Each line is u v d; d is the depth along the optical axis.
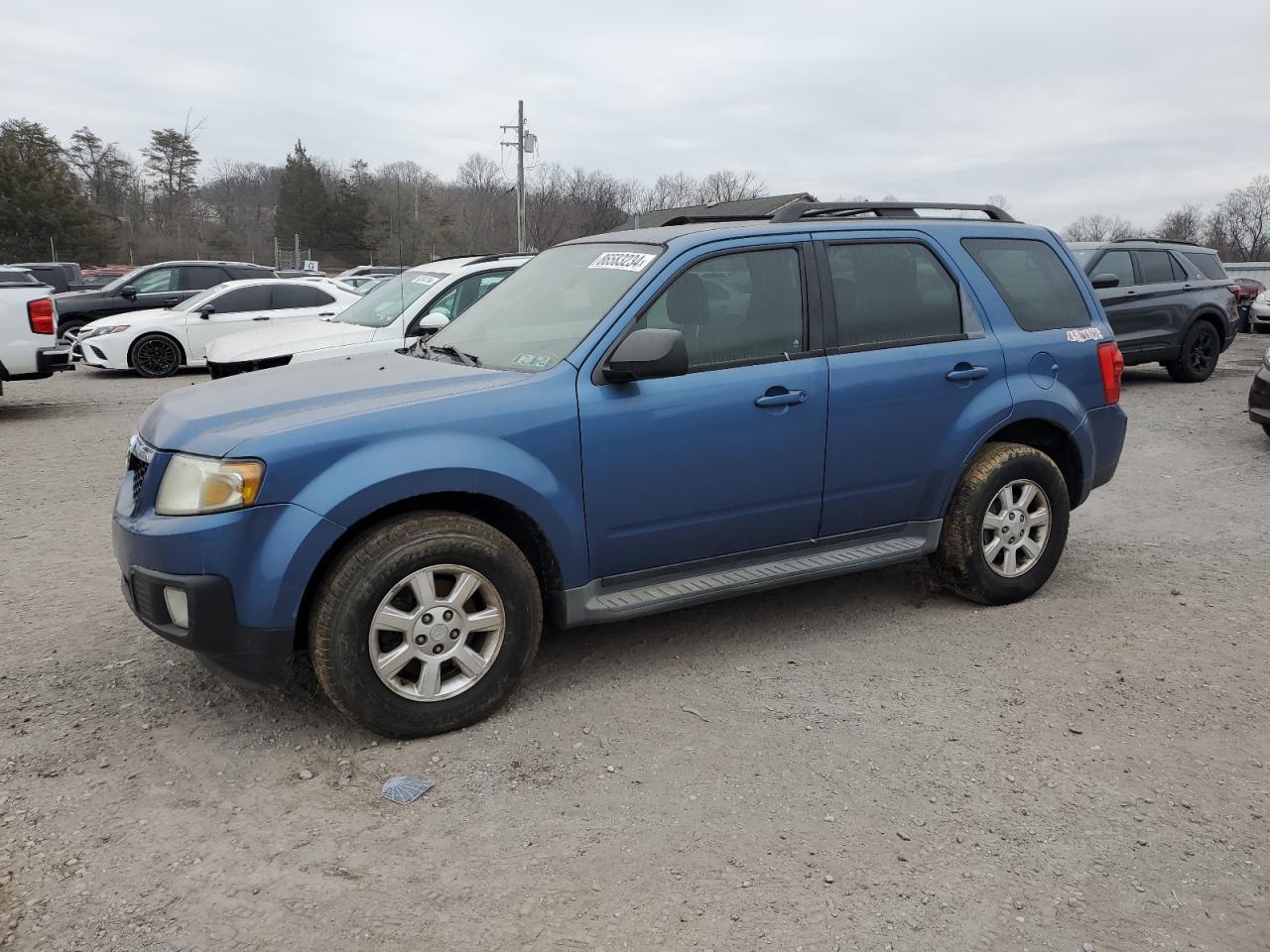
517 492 3.58
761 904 2.64
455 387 3.70
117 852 2.86
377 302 9.73
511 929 2.54
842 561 4.39
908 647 4.41
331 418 3.41
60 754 3.42
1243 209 72.25
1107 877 2.77
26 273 21.22
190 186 80.62
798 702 3.85
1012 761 3.40
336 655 3.35
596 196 56.19
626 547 3.90
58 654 4.29
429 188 59.00
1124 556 5.78
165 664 4.18
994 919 2.59
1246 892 2.71
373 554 3.36
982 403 4.64
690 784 3.24
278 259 57.12
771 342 4.17
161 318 14.95
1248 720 3.71
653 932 2.53
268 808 3.11
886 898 2.67
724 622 4.71
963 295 4.71
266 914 2.60
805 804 3.12
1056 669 4.16
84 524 6.46
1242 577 5.38
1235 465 8.27
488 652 3.63
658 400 3.86
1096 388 5.07
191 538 3.23
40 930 2.53
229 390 3.94
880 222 4.59
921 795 3.18
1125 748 3.49
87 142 79.81
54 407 11.95
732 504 4.10
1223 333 13.48
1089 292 5.21
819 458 4.26
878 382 4.36
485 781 3.26
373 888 2.71
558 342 3.96
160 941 2.49
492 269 9.27
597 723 3.67
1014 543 4.86
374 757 3.42
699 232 4.20
